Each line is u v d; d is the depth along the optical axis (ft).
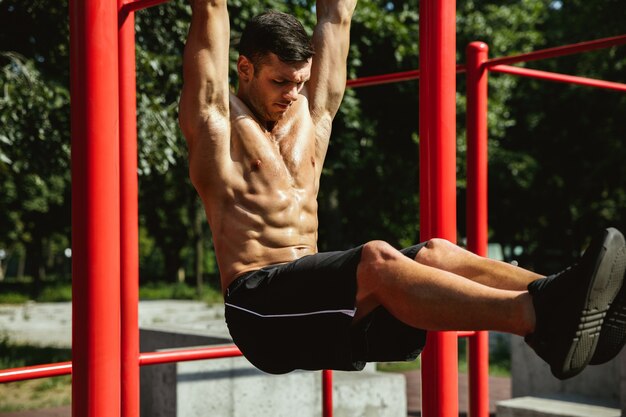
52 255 154.51
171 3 22.84
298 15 27.32
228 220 6.52
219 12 6.59
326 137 7.58
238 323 6.23
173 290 76.79
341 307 5.69
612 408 18.20
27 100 22.11
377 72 38.78
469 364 11.61
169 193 71.00
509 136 62.28
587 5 48.16
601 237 4.84
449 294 5.27
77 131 6.00
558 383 20.34
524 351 21.17
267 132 6.94
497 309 5.16
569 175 62.85
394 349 6.24
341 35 7.90
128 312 8.48
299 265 5.99
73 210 6.03
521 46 47.37
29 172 26.14
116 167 6.09
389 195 46.65
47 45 24.72
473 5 48.16
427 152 8.38
